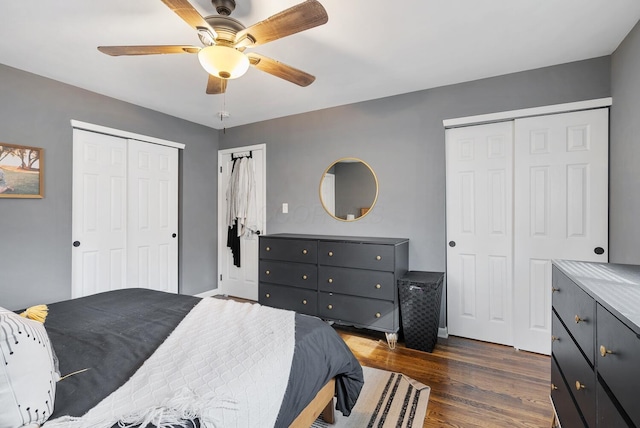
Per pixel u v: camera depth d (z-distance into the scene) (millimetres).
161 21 1864
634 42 1913
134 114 3301
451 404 1837
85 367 1127
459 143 2834
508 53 2266
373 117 3191
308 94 3051
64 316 1662
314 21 1408
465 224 2811
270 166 3873
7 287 2445
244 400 986
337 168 3402
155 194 3553
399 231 3068
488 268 2725
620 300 933
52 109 2686
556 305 1505
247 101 3238
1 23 1872
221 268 4270
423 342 2555
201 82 2746
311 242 2945
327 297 2861
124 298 1998
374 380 2107
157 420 817
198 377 1043
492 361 2383
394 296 2584
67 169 2791
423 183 2955
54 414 864
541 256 2498
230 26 1630
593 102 2297
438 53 2268
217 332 1423
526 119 2545
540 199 2498
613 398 872
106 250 3104
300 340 1389
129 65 2436
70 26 1912
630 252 1952
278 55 2289
